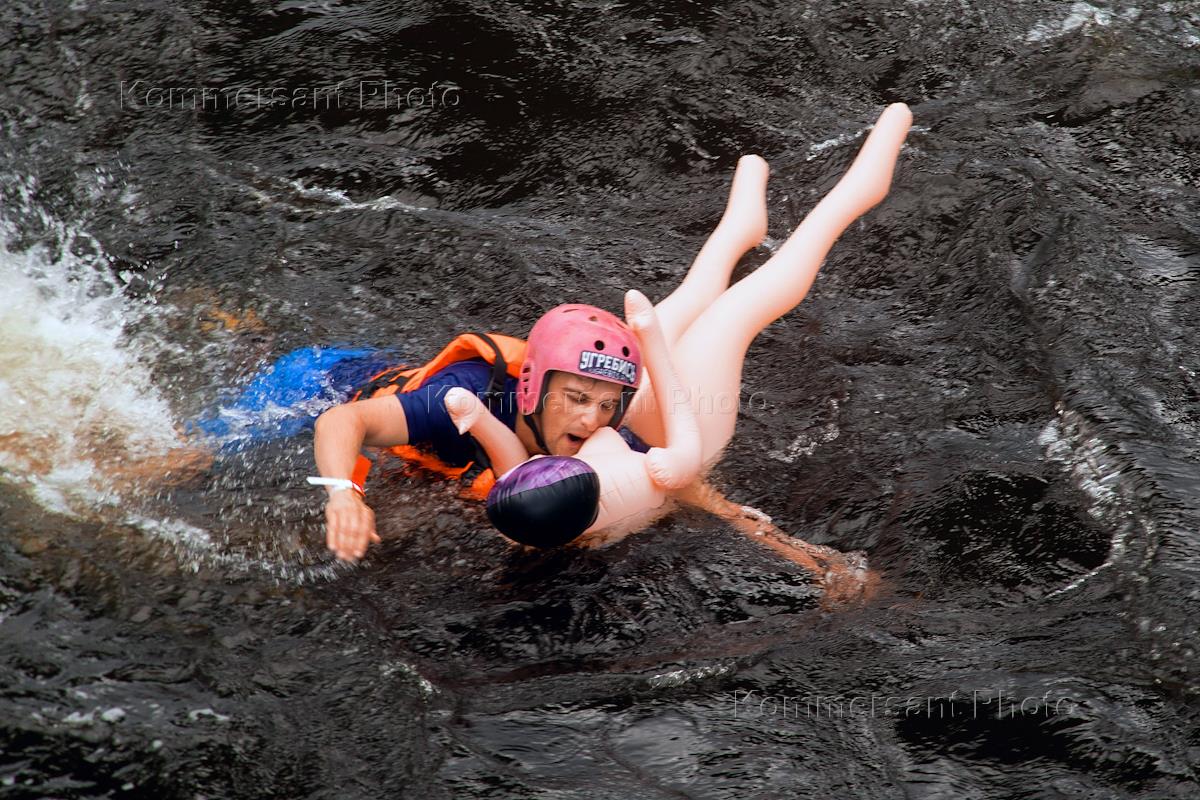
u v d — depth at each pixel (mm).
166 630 12156
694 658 12070
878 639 12242
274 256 18969
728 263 15859
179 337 17172
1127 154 20672
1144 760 10609
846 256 18859
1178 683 11398
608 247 19344
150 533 13562
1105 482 14094
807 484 14516
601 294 18234
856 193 15945
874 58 23547
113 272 18500
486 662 12102
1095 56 23125
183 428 15461
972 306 17547
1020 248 18484
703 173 21109
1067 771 10586
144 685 11391
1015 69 23047
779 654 12117
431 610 12758
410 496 14250
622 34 24344
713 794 10516
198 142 21531
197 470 14734
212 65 23375
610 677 11875
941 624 12406
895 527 13797
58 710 11000
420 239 19375
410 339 17281
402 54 23812
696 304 15305
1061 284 17562
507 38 24234
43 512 13734
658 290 18375
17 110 21953
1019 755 10773
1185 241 18469
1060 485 14172
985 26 24094
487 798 10430
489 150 21562
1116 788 10383
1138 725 10961
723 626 12523
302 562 13344
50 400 15695
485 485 13844
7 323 17078
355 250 19156
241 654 11938
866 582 13094
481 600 12891
